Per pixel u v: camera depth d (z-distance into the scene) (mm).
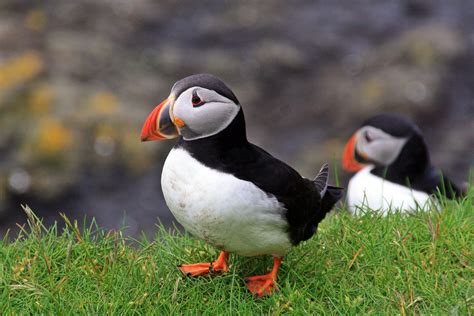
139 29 17250
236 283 6324
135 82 15695
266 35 17859
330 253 6711
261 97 16562
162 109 5805
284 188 5727
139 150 14367
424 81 15820
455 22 17594
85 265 6402
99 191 14000
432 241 6762
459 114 15672
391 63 16516
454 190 9328
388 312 5887
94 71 15539
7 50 15516
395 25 17906
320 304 6012
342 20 18250
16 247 6652
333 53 17469
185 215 5820
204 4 18469
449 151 15047
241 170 5656
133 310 5926
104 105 14641
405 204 9023
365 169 9734
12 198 13648
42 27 16312
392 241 6797
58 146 14000
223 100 5648
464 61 16453
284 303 6090
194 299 6090
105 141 14250
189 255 6801
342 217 7238
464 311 5848
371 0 18734
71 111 14398
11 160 13891
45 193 13719
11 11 16609
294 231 5930
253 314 5930
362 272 6414
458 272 6449
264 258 6613
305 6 18750
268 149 15469
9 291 6086
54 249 6676
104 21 17000
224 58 17125
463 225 7074
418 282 6266
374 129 9523
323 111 16078
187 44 17391
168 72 16406
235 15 18281
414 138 9289
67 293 6152
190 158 5723
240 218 5609
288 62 17188
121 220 13766
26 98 14547
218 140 5688
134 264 6453
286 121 16109
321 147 15203
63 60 15445
